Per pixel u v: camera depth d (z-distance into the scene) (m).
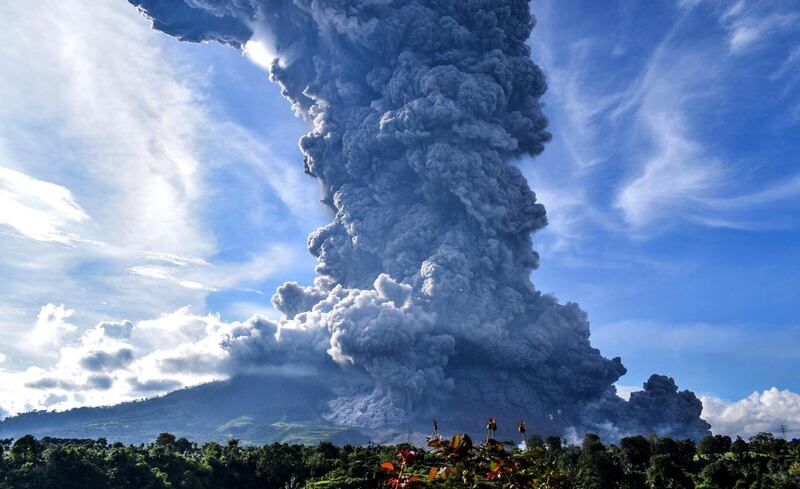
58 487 97.75
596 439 136.38
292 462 127.56
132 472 109.25
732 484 111.88
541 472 14.66
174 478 114.69
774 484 106.62
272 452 129.50
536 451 14.76
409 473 14.05
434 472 13.74
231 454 133.75
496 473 13.85
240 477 126.75
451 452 13.81
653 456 115.25
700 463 132.38
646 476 115.75
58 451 103.56
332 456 135.12
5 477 96.38
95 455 112.75
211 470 121.38
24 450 110.62
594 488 110.19
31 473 98.94
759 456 129.00
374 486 14.03
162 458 119.44
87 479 102.00
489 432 14.20
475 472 13.83
